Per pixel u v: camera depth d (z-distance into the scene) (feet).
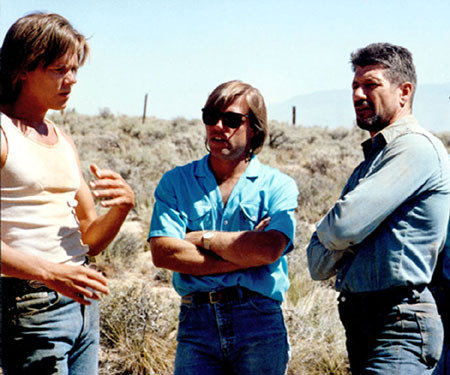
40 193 7.56
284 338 9.32
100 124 116.57
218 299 8.95
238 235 8.87
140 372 14.90
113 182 8.12
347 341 9.19
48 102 7.69
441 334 8.43
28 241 7.47
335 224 8.50
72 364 8.46
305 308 18.65
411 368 8.19
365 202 8.33
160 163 64.03
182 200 9.44
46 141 7.86
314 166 66.90
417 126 8.93
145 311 16.51
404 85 9.08
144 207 37.86
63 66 7.51
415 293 8.37
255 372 8.96
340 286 9.05
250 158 9.59
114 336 16.19
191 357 9.05
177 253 9.00
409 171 8.30
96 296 7.49
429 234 8.40
